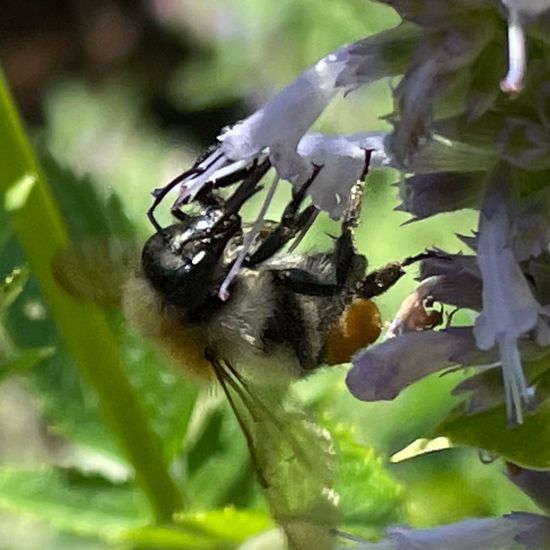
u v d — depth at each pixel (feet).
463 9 0.43
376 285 0.52
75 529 0.53
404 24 0.44
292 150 0.45
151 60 1.27
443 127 0.44
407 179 0.46
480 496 0.63
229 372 0.52
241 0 0.93
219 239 0.52
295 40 0.87
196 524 0.51
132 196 0.56
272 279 0.52
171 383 0.54
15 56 1.33
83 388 0.54
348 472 0.53
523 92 0.44
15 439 0.93
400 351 0.46
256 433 0.51
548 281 0.45
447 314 0.47
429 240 0.66
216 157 0.46
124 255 0.52
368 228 0.65
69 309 0.53
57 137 1.11
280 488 0.50
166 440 0.54
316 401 0.54
